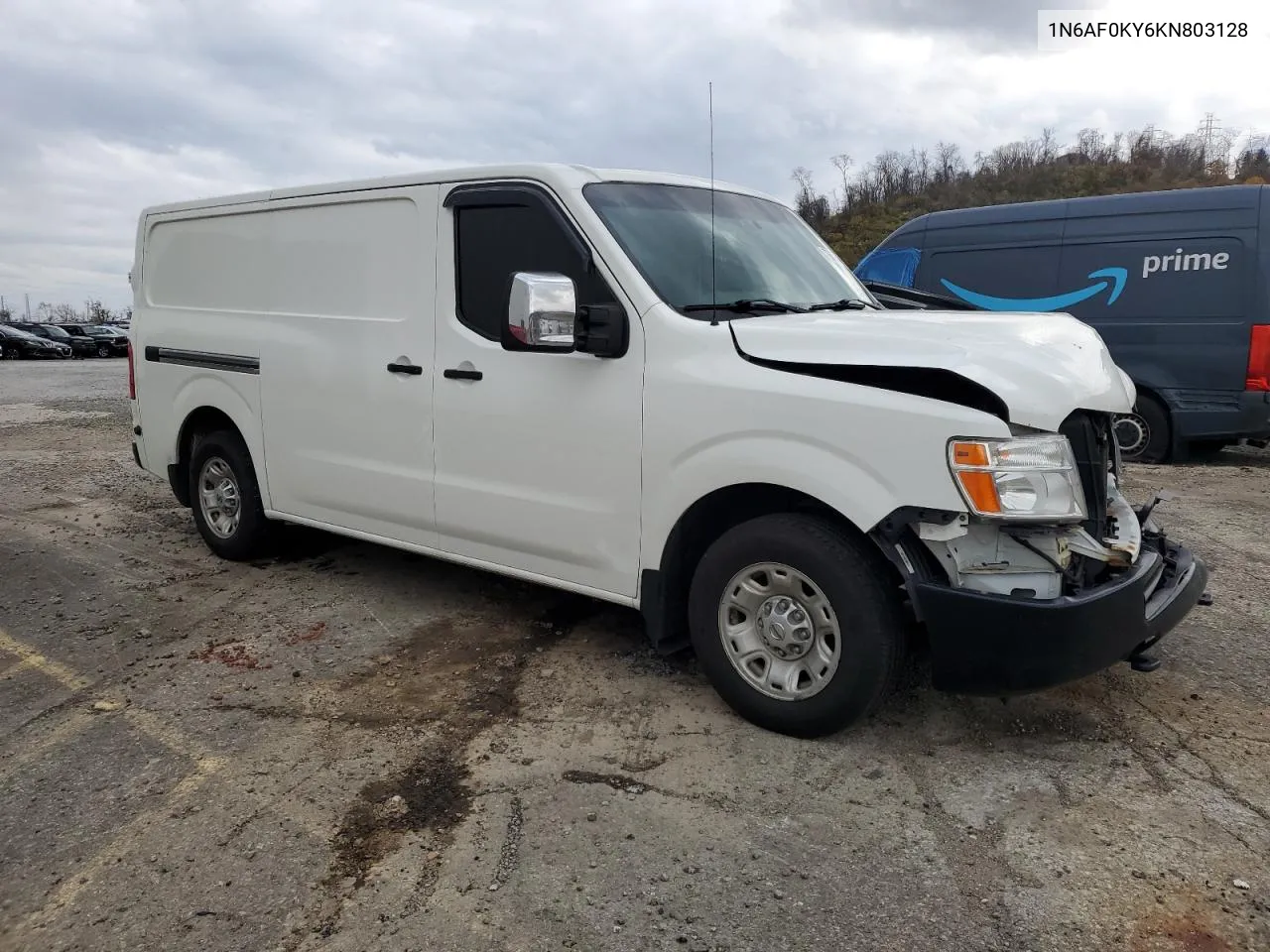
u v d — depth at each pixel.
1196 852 2.77
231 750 3.45
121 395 18.36
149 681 4.07
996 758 3.33
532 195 3.95
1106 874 2.68
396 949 2.40
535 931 2.47
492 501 4.18
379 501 4.70
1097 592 3.04
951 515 3.00
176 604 5.09
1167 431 9.16
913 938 2.44
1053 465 3.00
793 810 3.01
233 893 2.63
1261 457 9.77
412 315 4.43
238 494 5.64
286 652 4.38
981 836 2.87
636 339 3.63
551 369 3.90
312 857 2.79
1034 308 9.71
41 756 3.43
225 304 5.52
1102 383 3.31
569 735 3.53
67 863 2.78
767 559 3.37
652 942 2.43
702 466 3.45
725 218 4.29
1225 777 3.19
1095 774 3.21
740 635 3.53
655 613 3.72
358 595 5.18
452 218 4.25
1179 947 2.39
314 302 4.95
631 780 3.20
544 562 4.09
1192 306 8.85
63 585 5.45
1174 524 6.62
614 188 3.98
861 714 3.28
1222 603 4.93
